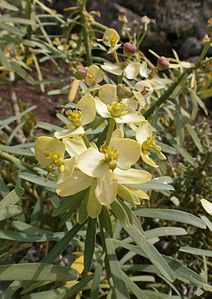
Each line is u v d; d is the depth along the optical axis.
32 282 0.10
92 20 0.19
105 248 0.10
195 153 0.19
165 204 0.18
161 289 0.16
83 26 0.18
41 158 0.09
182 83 0.14
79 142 0.09
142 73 0.12
